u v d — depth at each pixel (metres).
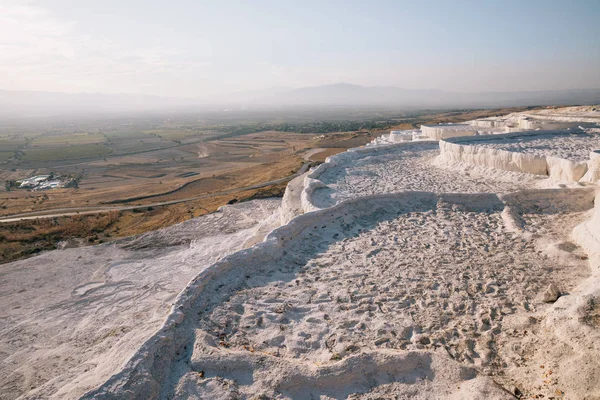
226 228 30.42
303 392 5.57
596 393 4.93
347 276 9.07
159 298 19.20
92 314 18.33
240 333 6.96
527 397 5.23
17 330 17.34
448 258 9.74
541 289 7.96
